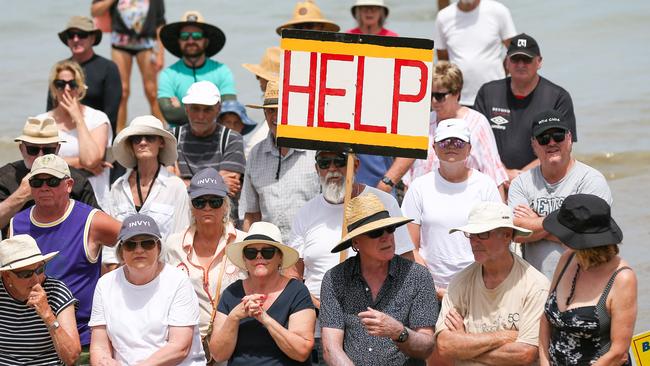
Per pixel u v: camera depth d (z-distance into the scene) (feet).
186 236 101.91
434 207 105.91
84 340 100.73
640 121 198.29
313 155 113.19
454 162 104.99
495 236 88.53
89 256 101.65
